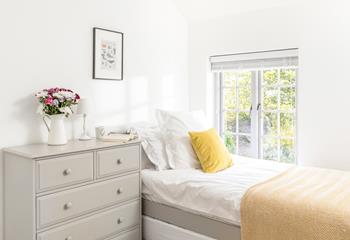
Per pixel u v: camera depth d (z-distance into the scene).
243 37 3.46
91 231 2.23
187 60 3.90
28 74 2.39
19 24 2.32
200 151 2.72
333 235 1.62
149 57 3.39
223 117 3.90
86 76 2.79
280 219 1.80
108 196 2.34
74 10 2.67
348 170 2.89
